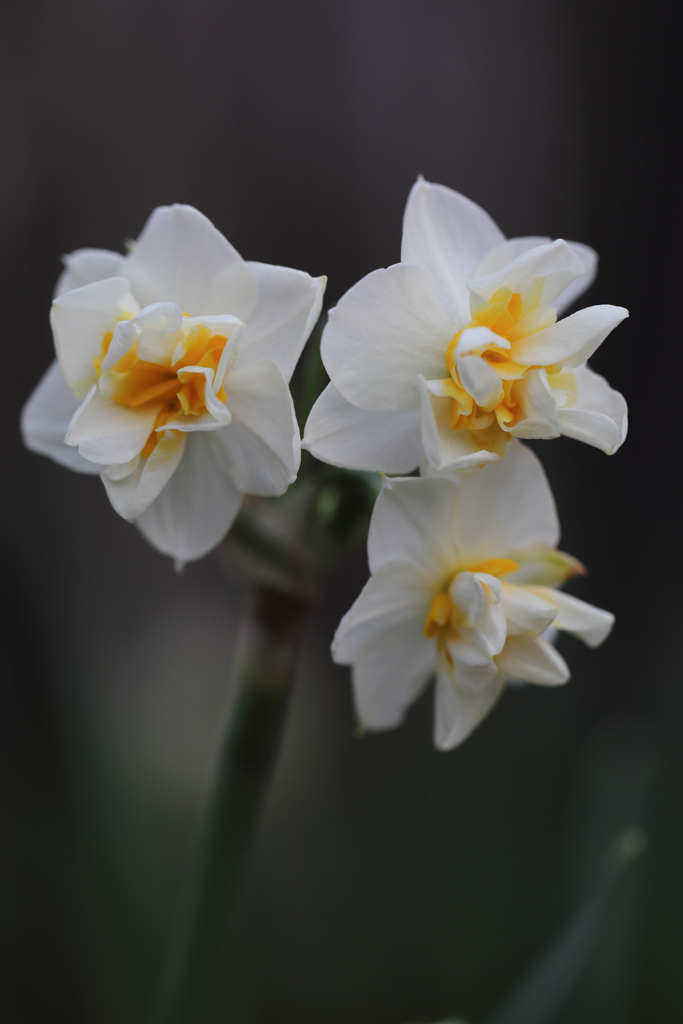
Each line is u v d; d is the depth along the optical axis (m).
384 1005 0.51
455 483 0.34
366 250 0.82
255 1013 0.49
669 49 0.80
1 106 0.75
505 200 0.84
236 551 0.35
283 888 0.54
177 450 0.34
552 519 0.35
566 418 0.34
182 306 0.35
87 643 0.60
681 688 0.64
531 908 0.52
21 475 0.73
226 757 0.36
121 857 0.48
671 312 0.82
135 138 0.78
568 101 0.82
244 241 0.81
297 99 0.80
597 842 0.42
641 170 0.83
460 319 0.34
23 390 0.76
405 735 0.58
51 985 0.49
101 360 0.35
